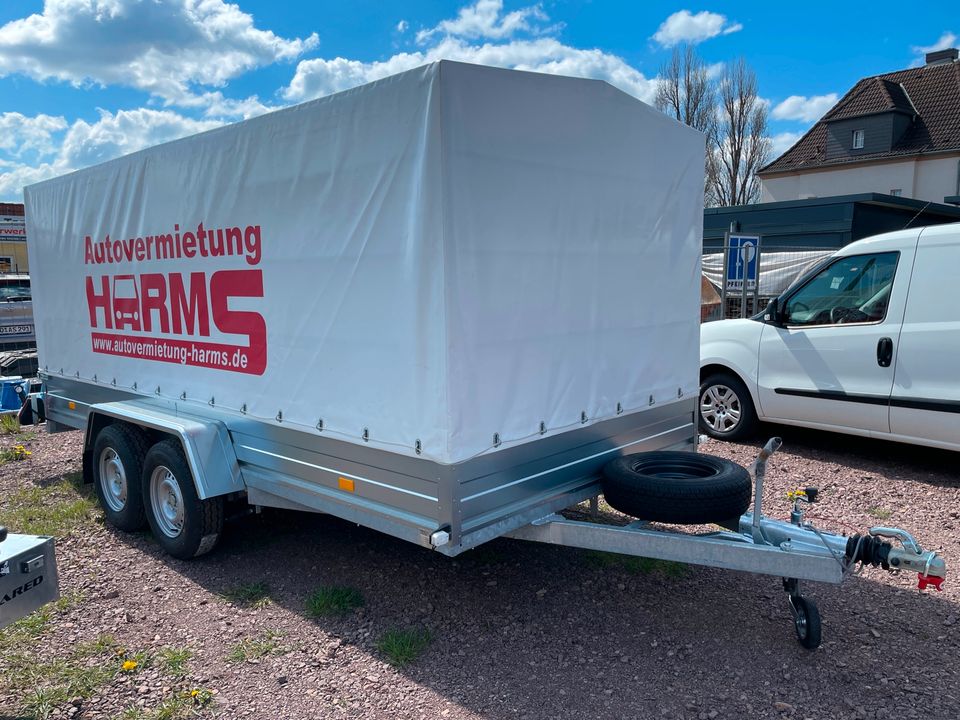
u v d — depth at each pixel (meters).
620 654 3.33
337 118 3.28
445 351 2.91
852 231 16.09
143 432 4.83
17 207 22.36
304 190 3.49
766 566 3.13
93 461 5.17
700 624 3.60
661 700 2.99
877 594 3.88
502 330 3.16
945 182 30.67
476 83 2.96
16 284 14.73
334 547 4.65
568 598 3.89
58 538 4.93
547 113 3.29
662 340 4.28
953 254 5.36
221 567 4.39
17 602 2.92
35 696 3.08
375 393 3.24
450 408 2.94
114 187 4.95
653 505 3.38
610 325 3.82
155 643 3.53
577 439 3.67
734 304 12.43
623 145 3.79
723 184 41.41
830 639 3.44
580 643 3.44
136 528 4.97
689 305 4.52
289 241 3.60
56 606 3.91
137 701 3.08
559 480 3.58
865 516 4.98
